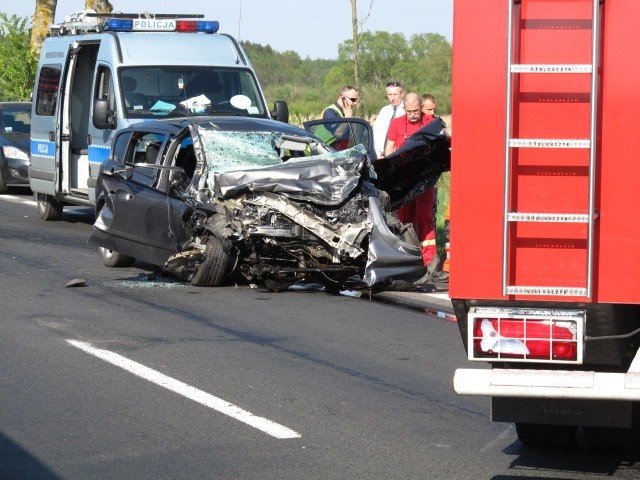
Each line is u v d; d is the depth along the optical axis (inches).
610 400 449.4
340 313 927.0
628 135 429.7
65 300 968.9
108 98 1348.4
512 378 437.7
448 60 6235.2
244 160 1067.9
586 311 445.7
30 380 689.0
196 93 1348.4
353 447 559.5
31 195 1958.7
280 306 956.0
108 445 560.7
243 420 606.2
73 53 1478.8
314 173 1009.5
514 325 443.8
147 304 956.0
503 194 439.5
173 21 1441.9
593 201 428.8
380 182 1093.1
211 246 1016.2
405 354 772.0
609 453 549.6
